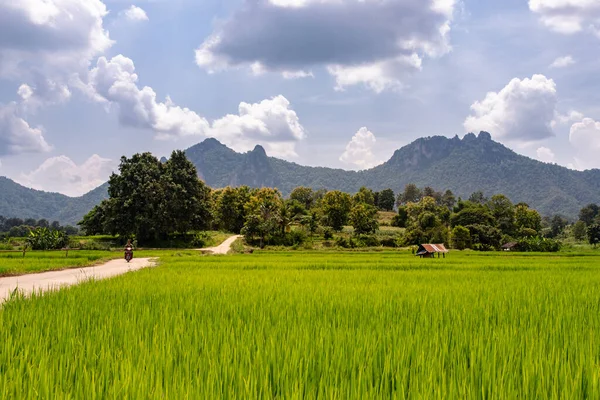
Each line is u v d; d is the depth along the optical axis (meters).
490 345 6.71
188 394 4.50
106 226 78.56
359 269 28.67
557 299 12.65
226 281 17.73
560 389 5.10
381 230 143.62
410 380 5.11
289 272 24.30
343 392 4.70
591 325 8.59
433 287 15.77
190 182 86.88
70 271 28.23
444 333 7.46
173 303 11.17
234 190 124.38
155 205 80.62
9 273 25.64
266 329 7.79
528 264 36.19
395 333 7.31
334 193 143.12
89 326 8.05
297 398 4.44
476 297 12.70
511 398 4.71
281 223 98.44
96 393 4.67
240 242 94.56
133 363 5.68
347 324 8.26
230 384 4.88
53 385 4.85
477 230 98.06
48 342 6.82
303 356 5.97
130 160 85.44
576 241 170.38
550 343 6.99
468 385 5.08
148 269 26.45
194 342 6.79
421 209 158.88
